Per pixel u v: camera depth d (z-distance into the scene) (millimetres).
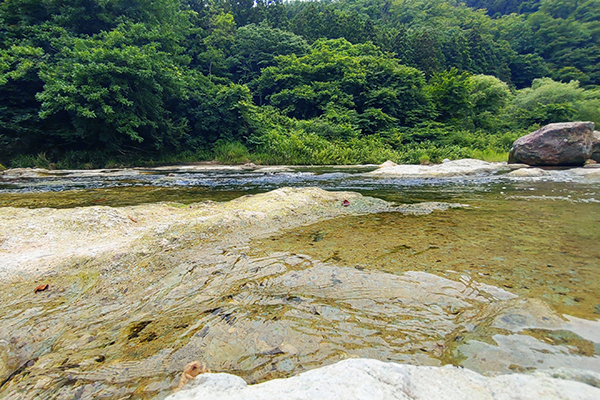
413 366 963
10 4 13156
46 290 1720
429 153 16938
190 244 2375
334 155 16047
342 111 22828
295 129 19938
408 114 24516
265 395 818
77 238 2512
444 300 1483
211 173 9820
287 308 1450
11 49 11953
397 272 1821
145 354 1176
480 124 26797
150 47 14047
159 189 5957
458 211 3639
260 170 11109
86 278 1843
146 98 14172
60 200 4590
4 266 1946
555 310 1352
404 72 25797
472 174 8484
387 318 1347
